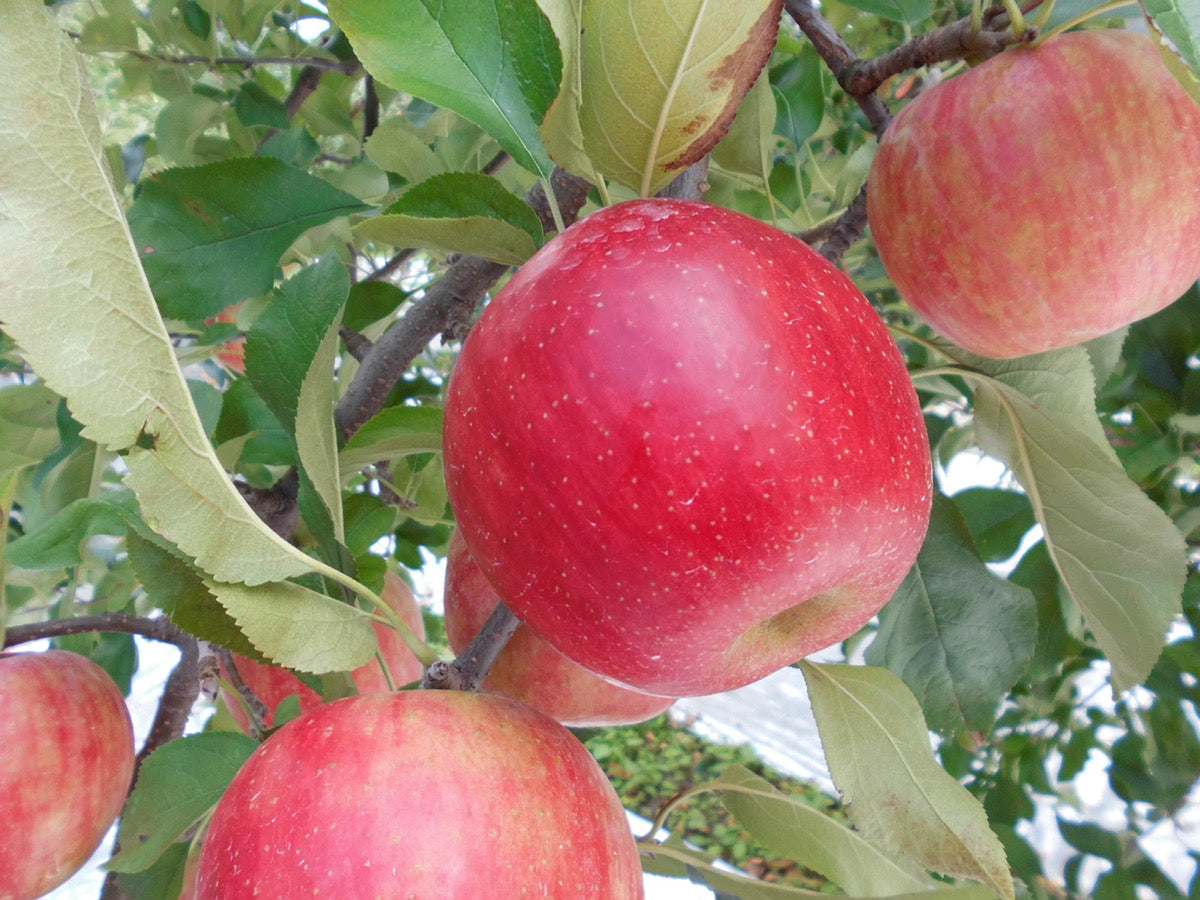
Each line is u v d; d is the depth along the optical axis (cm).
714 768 168
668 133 25
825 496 22
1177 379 46
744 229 23
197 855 39
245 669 43
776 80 48
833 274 24
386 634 43
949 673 39
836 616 26
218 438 40
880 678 29
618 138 25
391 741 22
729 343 22
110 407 21
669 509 21
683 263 22
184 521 23
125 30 57
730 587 22
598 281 22
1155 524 35
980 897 28
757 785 33
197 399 40
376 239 27
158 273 34
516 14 25
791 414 22
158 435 22
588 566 22
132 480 22
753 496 21
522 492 22
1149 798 53
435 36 26
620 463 21
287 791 22
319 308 29
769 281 23
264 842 21
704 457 21
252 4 58
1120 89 29
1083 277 30
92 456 43
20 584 53
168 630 41
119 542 49
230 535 24
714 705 189
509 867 21
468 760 22
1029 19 33
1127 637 37
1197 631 49
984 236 30
